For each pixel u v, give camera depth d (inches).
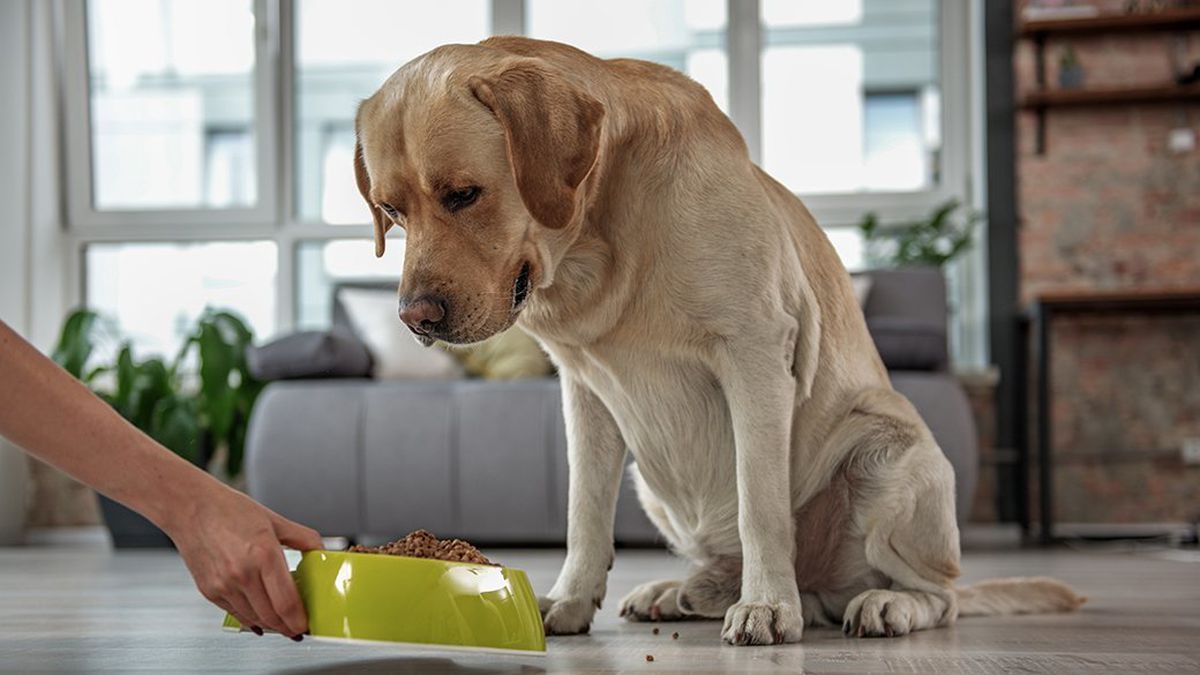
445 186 58.7
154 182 251.3
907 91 237.9
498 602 50.9
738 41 237.8
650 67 68.3
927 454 69.7
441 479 175.5
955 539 71.2
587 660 55.2
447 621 49.3
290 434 178.2
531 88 59.1
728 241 64.1
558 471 173.3
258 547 43.1
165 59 250.2
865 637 65.4
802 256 71.9
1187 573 129.0
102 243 250.2
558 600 68.4
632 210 63.6
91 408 41.8
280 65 246.8
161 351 249.1
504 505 174.6
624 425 69.5
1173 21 222.4
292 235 245.8
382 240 69.6
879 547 69.7
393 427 176.6
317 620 48.3
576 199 59.4
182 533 42.6
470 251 58.9
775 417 64.7
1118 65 229.6
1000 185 230.4
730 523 70.2
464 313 58.1
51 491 230.8
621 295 64.1
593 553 69.5
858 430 71.0
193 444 199.8
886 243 233.5
